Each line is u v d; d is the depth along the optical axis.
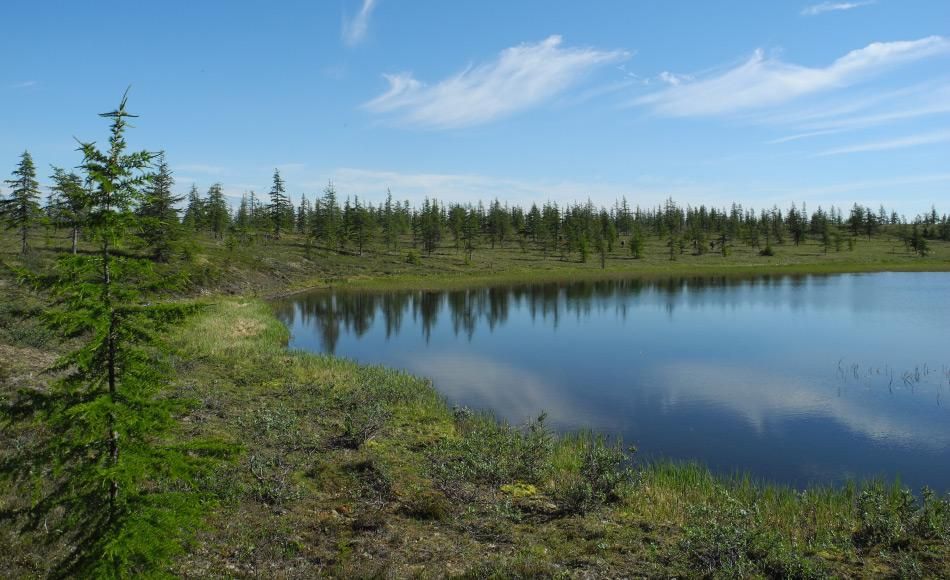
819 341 38.28
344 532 9.99
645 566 9.16
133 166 6.78
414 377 25.88
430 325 47.47
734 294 67.62
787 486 14.40
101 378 6.94
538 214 150.75
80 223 6.51
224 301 49.06
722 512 11.16
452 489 12.23
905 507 11.01
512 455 14.59
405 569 8.88
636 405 23.73
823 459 17.69
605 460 13.33
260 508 10.50
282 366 23.73
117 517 6.32
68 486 6.36
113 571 5.95
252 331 35.56
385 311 56.31
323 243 113.62
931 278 84.38
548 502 12.26
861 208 167.88
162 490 10.21
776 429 20.62
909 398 24.80
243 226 99.56
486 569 8.84
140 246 7.07
